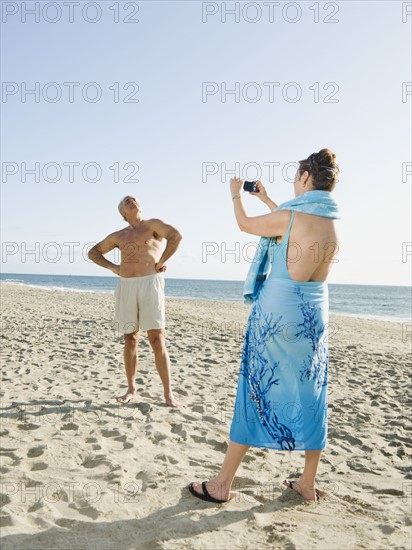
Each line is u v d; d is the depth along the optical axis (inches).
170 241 175.9
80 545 84.9
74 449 130.6
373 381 256.7
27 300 839.7
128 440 140.0
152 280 177.9
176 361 275.6
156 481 113.0
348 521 97.8
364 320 837.8
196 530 91.7
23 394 185.5
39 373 226.1
